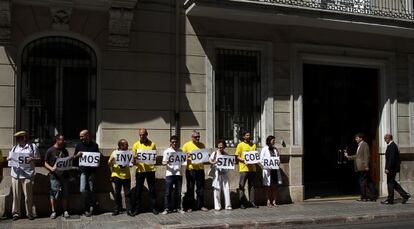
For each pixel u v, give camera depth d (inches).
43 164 463.8
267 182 517.0
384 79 618.2
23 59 474.0
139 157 468.4
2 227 405.1
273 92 555.2
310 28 575.8
